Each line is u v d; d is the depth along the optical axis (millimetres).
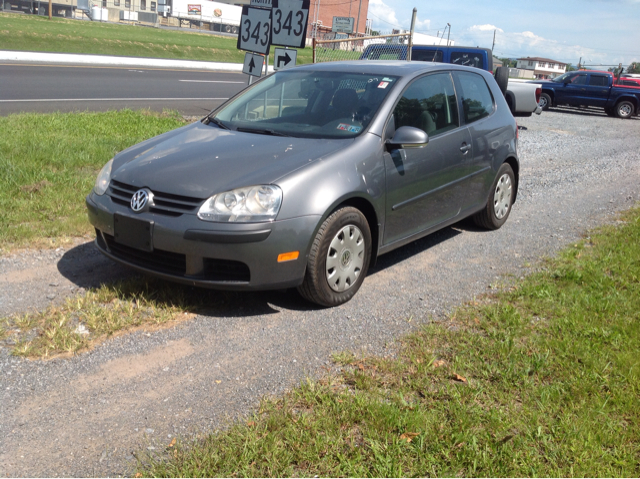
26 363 3203
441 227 5211
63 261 4699
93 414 2795
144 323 3721
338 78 4910
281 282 3764
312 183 3812
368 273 4859
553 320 3855
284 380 3141
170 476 2350
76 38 39188
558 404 2904
